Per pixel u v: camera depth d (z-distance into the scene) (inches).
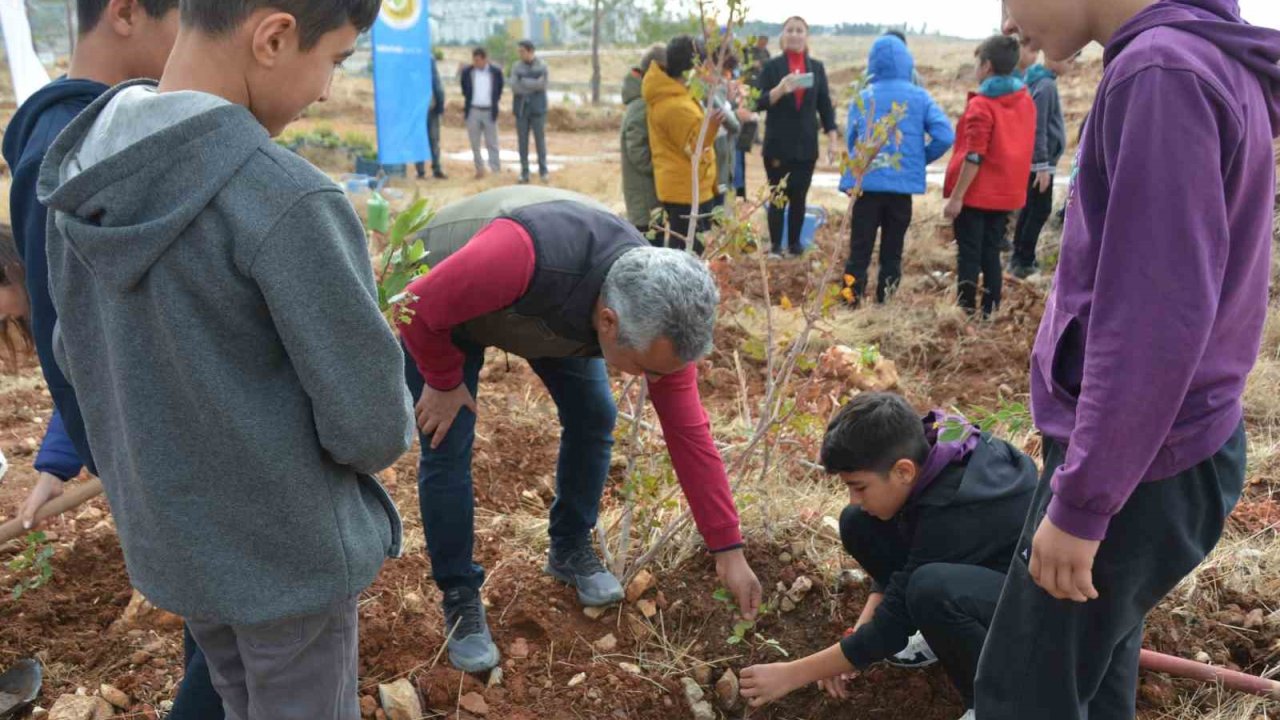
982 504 92.0
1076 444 60.4
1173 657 99.5
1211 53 57.5
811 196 401.7
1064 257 66.1
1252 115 58.6
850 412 93.4
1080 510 61.1
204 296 53.9
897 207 227.3
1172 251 56.1
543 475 145.2
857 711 103.8
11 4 302.2
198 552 58.5
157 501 57.8
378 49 414.9
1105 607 68.7
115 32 74.4
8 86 816.9
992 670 74.0
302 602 60.8
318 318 54.6
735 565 92.7
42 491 90.0
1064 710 72.1
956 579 88.8
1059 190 366.0
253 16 54.3
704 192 225.8
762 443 135.5
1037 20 64.9
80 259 54.9
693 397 90.1
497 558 119.6
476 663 99.7
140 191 52.6
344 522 61.9
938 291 251.3
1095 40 65.0
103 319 56.5
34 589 109.7
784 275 253.1
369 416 57.7
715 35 113.3
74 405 75.2
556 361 99.4
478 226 92.6
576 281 80.9
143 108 54.3
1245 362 65.3
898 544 102.1
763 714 105.0
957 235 223.5
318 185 54.2
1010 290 252.1
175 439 57.1
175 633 105.3
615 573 113.3
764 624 112.7
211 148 52.4
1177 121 55.8
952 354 204.2
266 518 59.0
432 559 98.9
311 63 57.3
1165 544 66.5
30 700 95.2
